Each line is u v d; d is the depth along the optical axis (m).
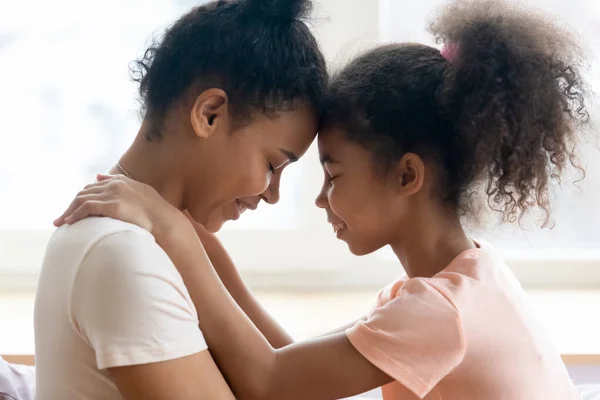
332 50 1.72
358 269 1.82
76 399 0.87
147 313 0.81
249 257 1.81
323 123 1.04
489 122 0.96
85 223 0.89
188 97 0.96
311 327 1.50
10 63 1.77
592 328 1.51
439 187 1.01
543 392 0.99
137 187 0.94
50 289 0.88
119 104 1.79
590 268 1.83
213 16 0.97
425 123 0.99
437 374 0.91
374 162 1.01
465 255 1.01
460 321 0.92
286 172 1.79
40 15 1.75
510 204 1.04
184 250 0.94
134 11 1.75
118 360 0.80
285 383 0.95
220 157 0.96
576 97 1.03
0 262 1.78
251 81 0.94
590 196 1.83
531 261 1.83
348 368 0.93
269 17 0.97
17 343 1.40
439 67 1.01
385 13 1.76
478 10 1.01
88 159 1.81
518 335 0.98
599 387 1.38
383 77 1.01
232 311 0.97
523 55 0.97
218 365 0.96
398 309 0.93
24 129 1.79
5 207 1.81
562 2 1.77
